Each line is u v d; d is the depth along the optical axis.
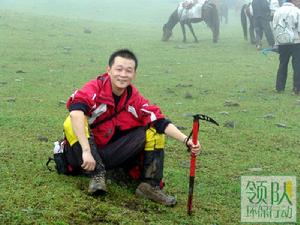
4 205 3.93
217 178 5.21
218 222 4.12
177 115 8.21
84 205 4.05
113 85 4.28
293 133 7.39
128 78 4.23
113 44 17.02
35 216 3.79
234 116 8.35
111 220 3.89
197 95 10.09
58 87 10.12
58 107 8.23
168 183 4.91
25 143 5.85
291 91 10.84
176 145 6.31
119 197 4.32
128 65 4.22
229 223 4.15
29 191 4.22
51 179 4.51
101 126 4.34
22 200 4.04
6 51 14.20
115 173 4.69
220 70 13.18
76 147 4.30
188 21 18.16
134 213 4.05
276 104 9.52
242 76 12.44
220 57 15.27
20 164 4.96
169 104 9.12
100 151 4.36
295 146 6.71
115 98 4.32
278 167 5.73
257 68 13.60
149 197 4.33
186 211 4.24
